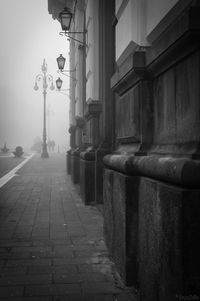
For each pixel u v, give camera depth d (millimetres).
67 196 10789
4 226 6852
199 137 2756
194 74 2842
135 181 3904
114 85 5078
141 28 4219
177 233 2641
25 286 3996
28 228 6691
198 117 2775
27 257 4996
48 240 5859
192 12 2621
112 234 4773
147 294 3473
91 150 9258
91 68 9234
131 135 4410
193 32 2633
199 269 2564
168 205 2850
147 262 3484
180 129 3137
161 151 3523
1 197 10617
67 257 4977
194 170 2541
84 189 9273
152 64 3641
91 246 5492
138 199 3885
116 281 4102
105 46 9000
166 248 2898
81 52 13484
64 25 12062
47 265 4668
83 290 3881
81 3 12547
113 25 8500
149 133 3994
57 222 7199
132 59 3883
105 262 4746
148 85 3988
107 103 8914
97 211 8312
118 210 4312
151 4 3975
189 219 2572
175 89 3266
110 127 8914
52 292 3838
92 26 9211
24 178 16531
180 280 2594
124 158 4035
